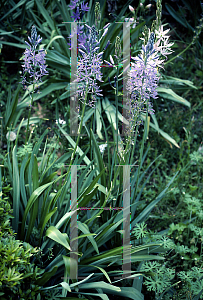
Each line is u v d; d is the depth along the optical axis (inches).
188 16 163.3
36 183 71.4
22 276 58.5
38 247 68.9
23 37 136.0
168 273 69.0
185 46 154.5
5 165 82.0
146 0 152.1
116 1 149.2
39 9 129.3
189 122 128.3
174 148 125.6
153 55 57.2
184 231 93.7
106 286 61.2
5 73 131.7
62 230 70.7
